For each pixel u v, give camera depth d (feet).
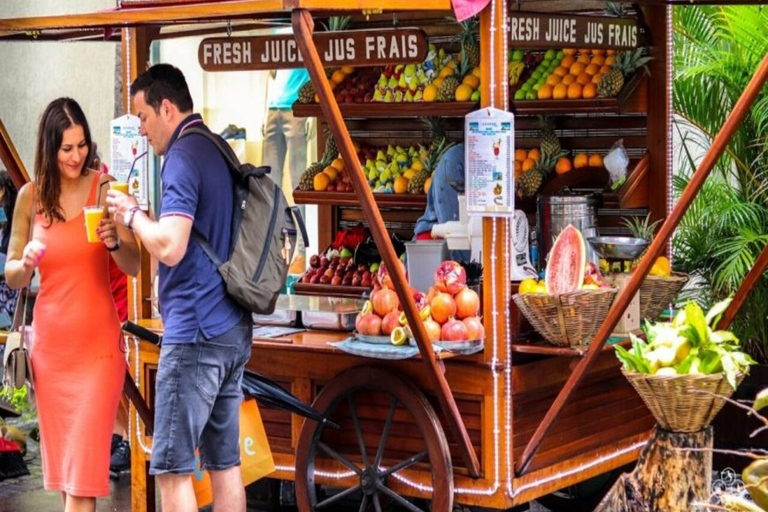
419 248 24.68
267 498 27.12
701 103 31.14
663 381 19.01
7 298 33.35
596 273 22.82
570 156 29.14
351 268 30.40
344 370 23.31
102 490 21.94
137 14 20.75
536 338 23.34
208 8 19.70
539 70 28.22
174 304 20.43
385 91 28.66
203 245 20.34
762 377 29.12
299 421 24.13
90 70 42.45
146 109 20.80
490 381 22.08
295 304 25.79
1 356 35.35
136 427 25.89
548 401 23.44
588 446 24.47
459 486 22.52
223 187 20.58
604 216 28.86
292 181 38.78
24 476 30.48
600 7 28.53
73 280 21.79
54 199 21.70
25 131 43.70
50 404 22.03
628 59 27.55
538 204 25.68
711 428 19.54
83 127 21.72
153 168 40.22
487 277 22.07
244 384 22.53
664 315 28.35
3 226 33.04
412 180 29.63
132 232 21.98
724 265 30.09
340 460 23.32
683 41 31.73
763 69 21.34
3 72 44.04
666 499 19.29
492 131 21.70
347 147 19.45
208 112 39.99
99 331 21.89
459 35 28.04
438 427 22.26
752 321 29.89
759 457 16.85
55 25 21.66
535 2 29.19
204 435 21.27
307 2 18.62
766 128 30.40
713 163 21.50
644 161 28.02
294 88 38.45
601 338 21.77
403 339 22.07
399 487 23.12
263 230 20.76
